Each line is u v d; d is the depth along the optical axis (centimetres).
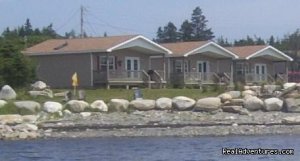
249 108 13588
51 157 7819
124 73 17625
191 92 15950
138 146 8925
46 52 18138
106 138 9988
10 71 14950
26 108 12200
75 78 14900
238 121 11956
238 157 7606
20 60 15125
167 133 10512
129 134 10375
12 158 7762
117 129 10725
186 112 13112
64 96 14038
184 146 8900
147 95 15238
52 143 9375
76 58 17788
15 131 10400
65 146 8994
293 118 11875
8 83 14938
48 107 12281
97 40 18275
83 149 8625
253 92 15800
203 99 13350
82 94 13912
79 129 10700
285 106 13712
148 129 10762
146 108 13138
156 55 19125
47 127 10738
